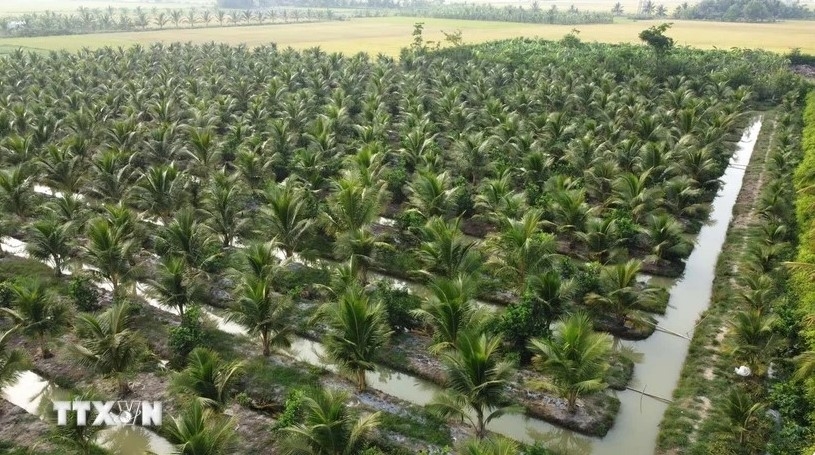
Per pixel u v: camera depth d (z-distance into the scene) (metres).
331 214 29.31
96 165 34.75
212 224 30.50
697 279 30.03
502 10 177.00
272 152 41.38
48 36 118.88
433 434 19.58
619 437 20.09
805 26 148.62
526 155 37.53
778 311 24.05
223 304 27.28
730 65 68.12
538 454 18.09
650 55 70.56
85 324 20.59
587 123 44.25
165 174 31.94
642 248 32.06
